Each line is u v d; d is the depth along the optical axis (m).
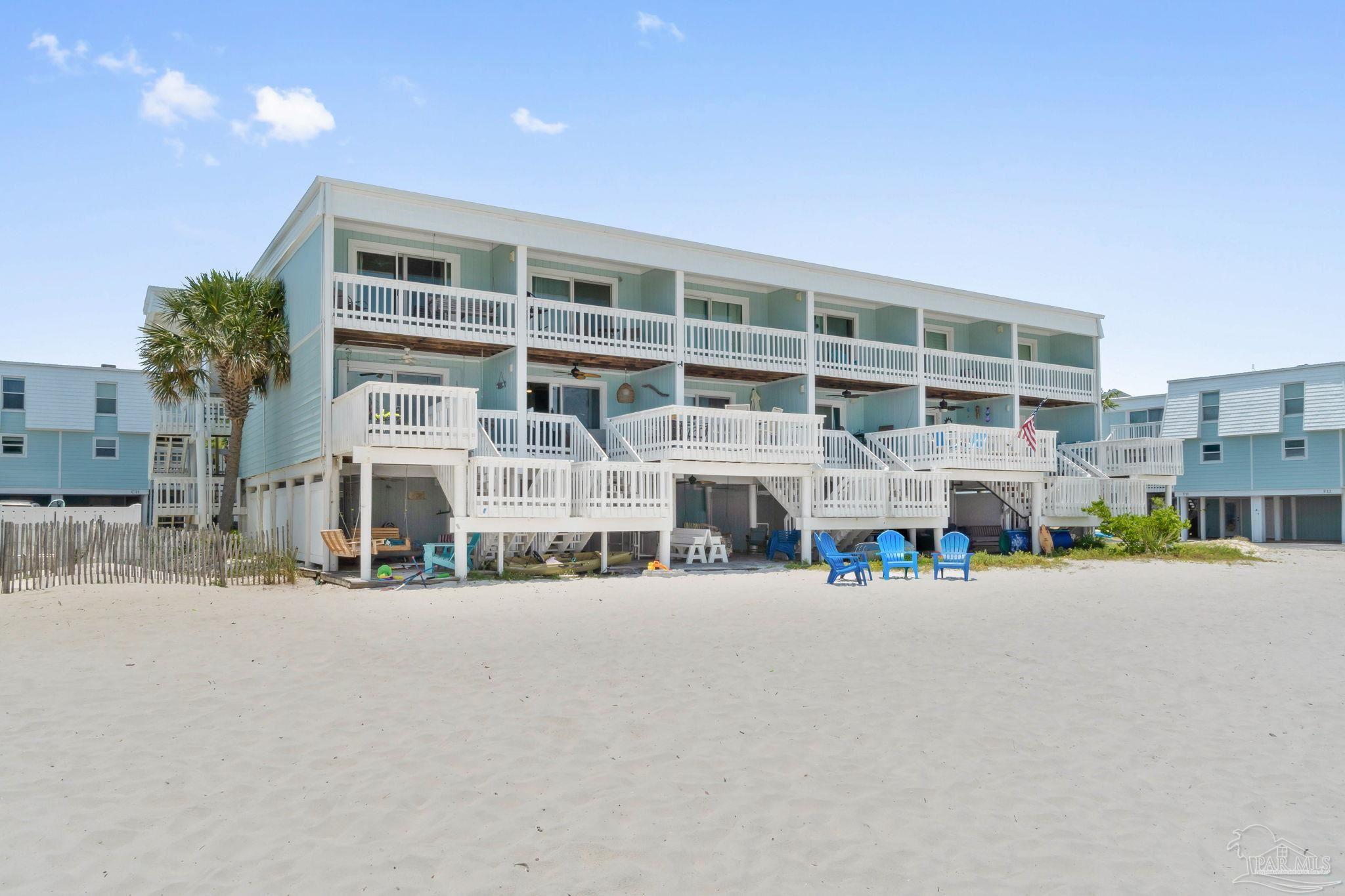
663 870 4.27
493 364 21.16
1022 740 6.30
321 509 18.17
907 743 6.20
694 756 5.91
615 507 18.39
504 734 6.35
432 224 18.91
